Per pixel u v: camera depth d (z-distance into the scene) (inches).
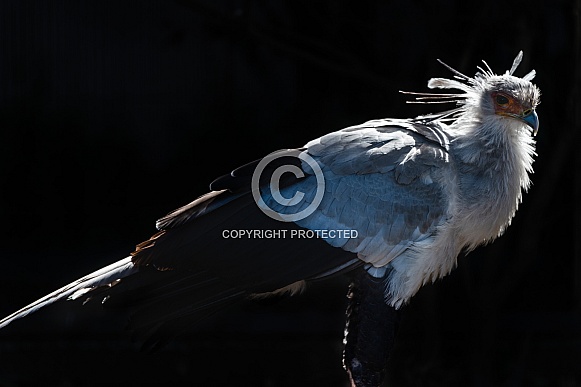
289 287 317.4
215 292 292.4
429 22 431.2
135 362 467.5
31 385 460.8
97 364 466.9
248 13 436.1
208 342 482.6
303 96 548.1
